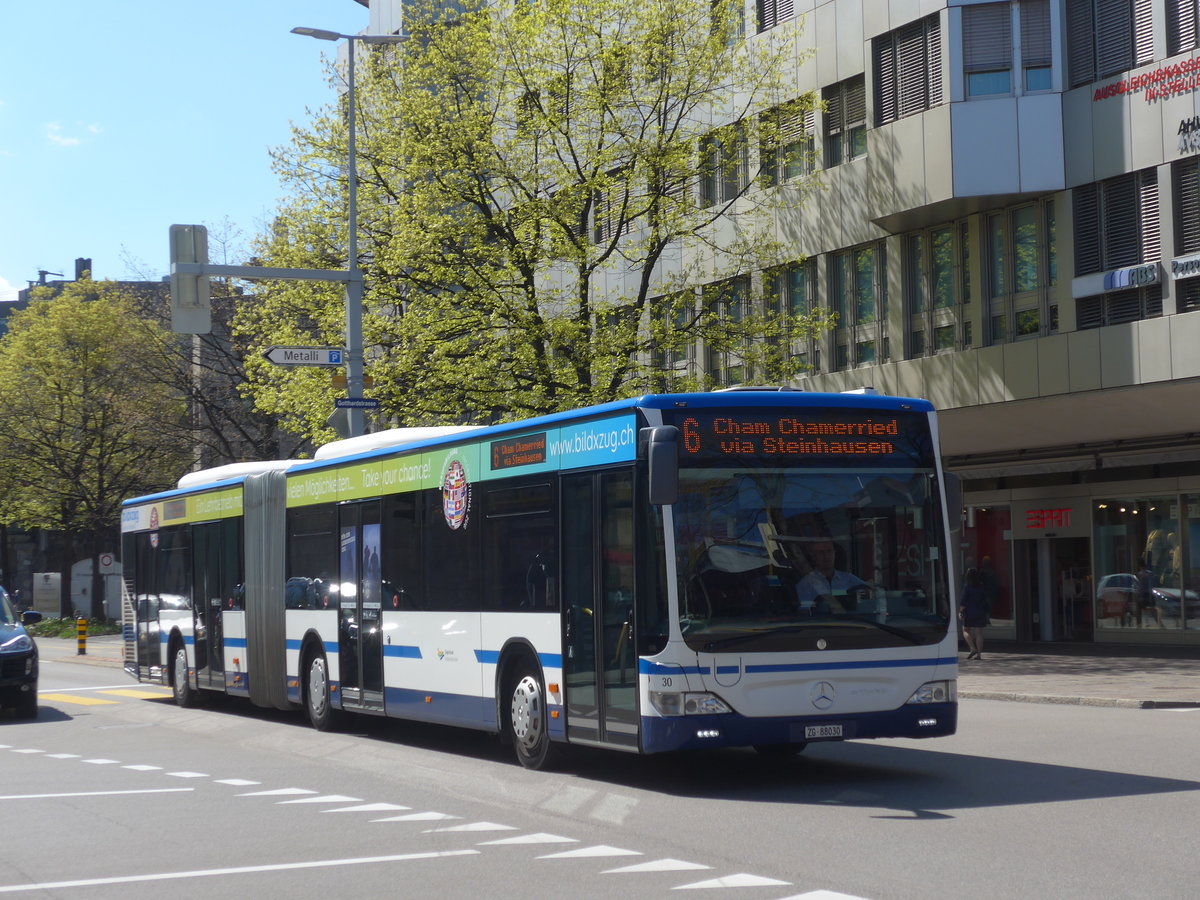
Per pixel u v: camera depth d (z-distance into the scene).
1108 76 27.48
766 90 32.78
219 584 22.02
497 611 14.16
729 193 35.09
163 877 8.64
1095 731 16.02
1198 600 30.27
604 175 30.34
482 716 14.48
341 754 15.84
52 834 10.50
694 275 34.25
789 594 11.73
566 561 12.96
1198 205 25.94
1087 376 27.34
